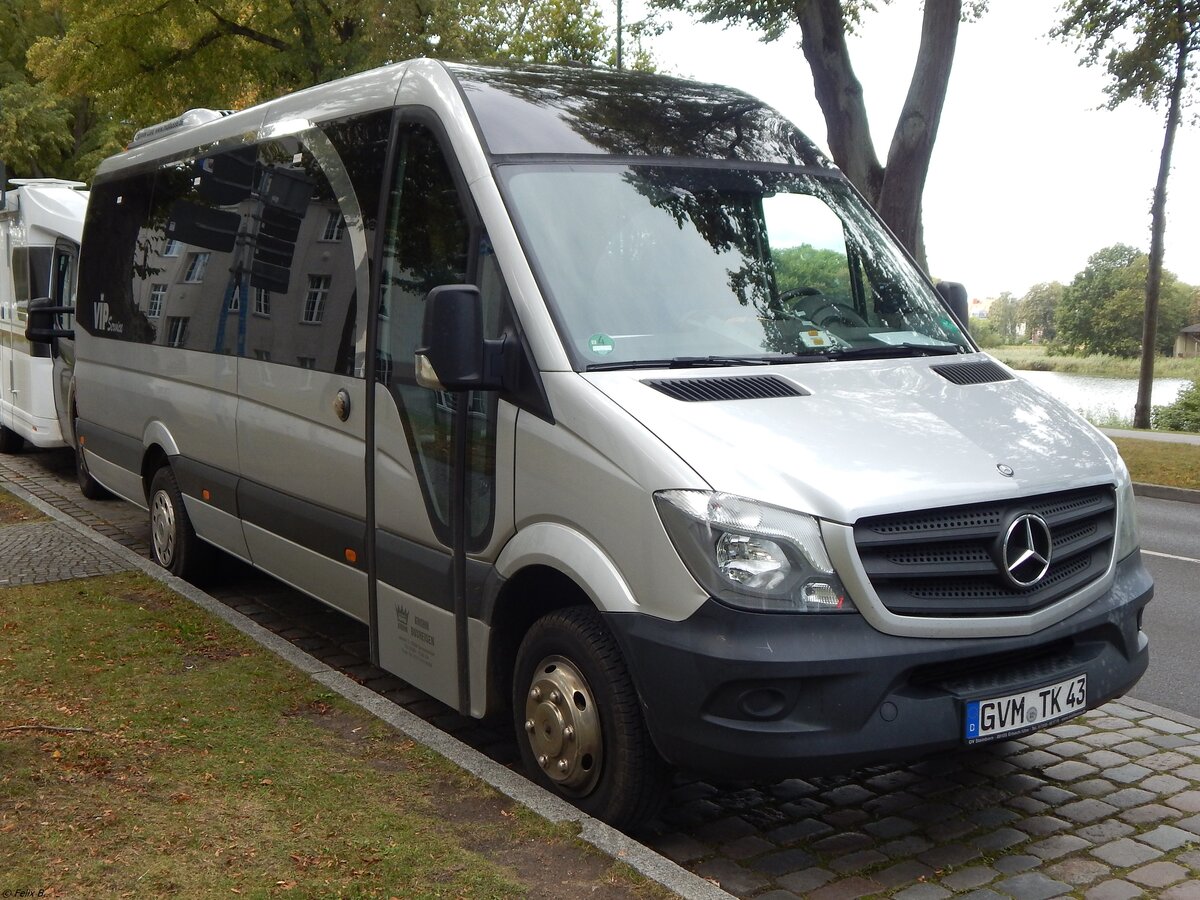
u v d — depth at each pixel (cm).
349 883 356
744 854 421
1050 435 448
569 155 490
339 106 585
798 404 423
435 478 484
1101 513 441
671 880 363
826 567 372
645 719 393
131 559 782
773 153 557
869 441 407
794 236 520
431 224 494
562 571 416
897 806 462
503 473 446
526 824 398
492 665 464
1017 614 398
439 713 574
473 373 426
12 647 592
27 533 877
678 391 418
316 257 588
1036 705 402
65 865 362
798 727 370
